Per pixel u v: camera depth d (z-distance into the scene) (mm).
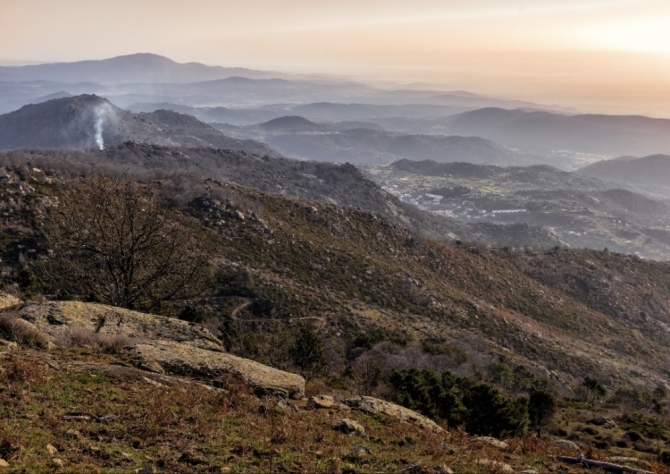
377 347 63156
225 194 111375
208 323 61531
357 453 10984
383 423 14859
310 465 9773
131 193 28672
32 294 48344
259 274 86250
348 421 13328
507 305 113562
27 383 10852
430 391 30469
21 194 78812
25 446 8141
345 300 88438
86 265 31609
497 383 61562
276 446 10531
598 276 138250
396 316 87500
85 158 179250
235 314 73875
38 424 9172
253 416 12359
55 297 47125
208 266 35344
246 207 109562
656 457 22891
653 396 69938
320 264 99000
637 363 99562
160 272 28609
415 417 16312
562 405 49812
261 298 78312
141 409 10969
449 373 46812
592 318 118750
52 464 7773
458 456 12562
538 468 12984
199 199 105750
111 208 27922
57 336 15914
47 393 10688
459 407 28328
